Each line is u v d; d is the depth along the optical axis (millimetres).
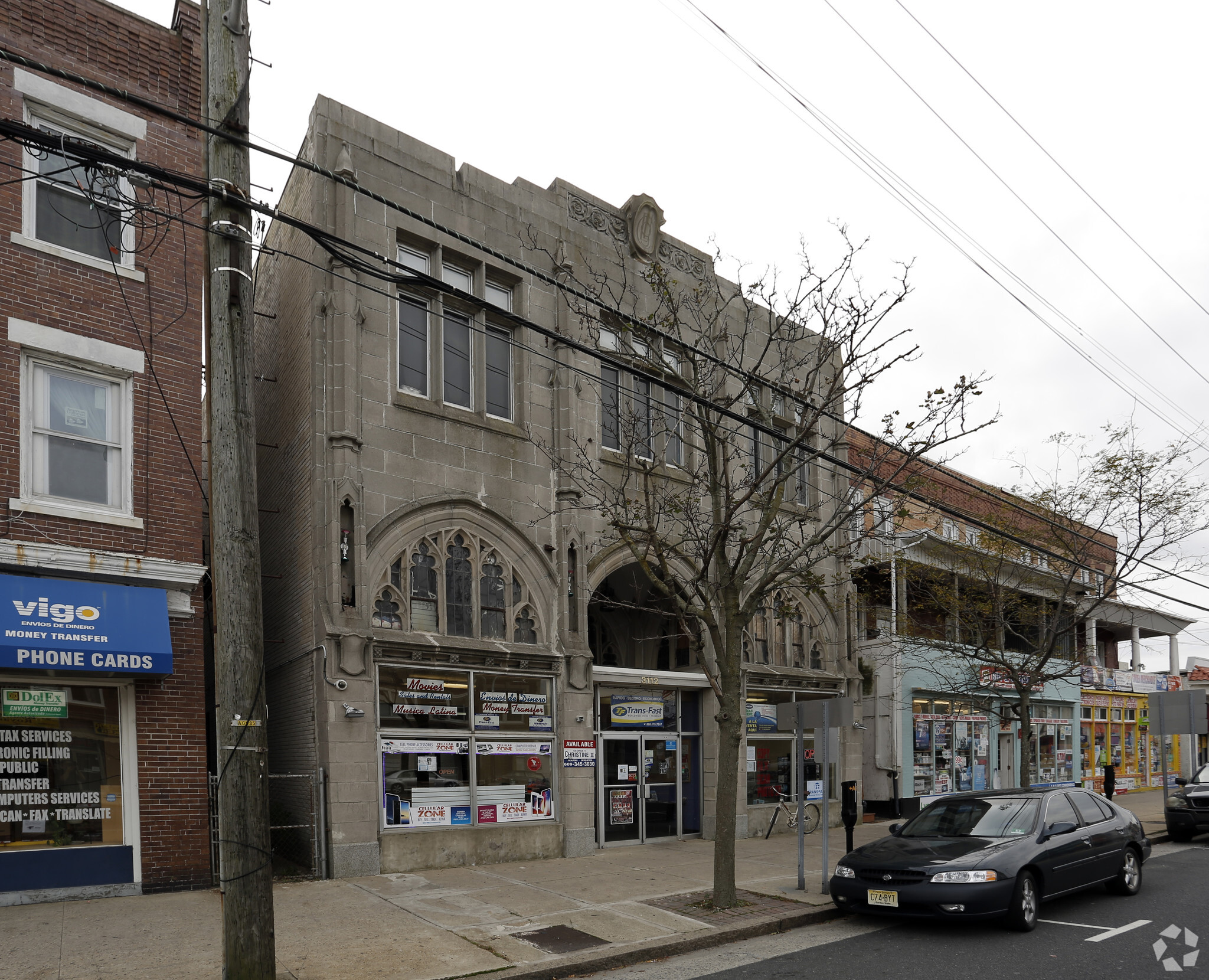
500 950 9133
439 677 13984
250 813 7348
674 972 8805
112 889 11016
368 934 9578
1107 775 20469
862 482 14695
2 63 11602
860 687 21000
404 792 13383
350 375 13703
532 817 14695
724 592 11922
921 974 8547
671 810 17250
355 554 13297
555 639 15445
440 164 15445
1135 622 31969
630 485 16859
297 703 13906
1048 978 8328
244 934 7207
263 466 16500
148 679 11688
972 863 10086
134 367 12109
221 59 8086
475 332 15617
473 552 14805
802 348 20438
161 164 12773
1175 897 12156
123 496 11883
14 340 11164
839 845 16797
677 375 13250
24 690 10867
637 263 17859
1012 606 21266
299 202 15172
